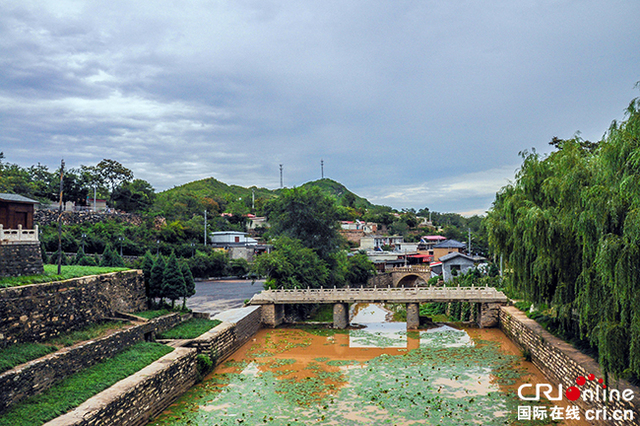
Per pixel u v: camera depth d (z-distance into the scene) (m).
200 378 32.94
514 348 42.19
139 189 113.00
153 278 41.59
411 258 120.31
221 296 62.00
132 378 25.67
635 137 21.05
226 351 39.28
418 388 31.27
